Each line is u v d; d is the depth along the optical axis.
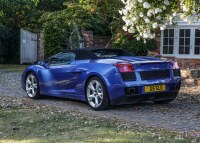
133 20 7.88
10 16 26.55
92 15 17.16
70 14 17.03
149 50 19.11
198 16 8.48
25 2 25.62
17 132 7.19
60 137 6.78
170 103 10.48
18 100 10.89
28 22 27.38
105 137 6.72
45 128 7.47
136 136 6.77
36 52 26.66
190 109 9.59
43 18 18.38
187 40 18.69
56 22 18.89
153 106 10.02
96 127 7.52
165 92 9.59
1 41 25.75
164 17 7.96
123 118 8.50
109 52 10.16
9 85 14.36
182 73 14.41
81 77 9.80
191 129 7.50
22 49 25.92
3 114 8.72
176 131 7.28
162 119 8.44
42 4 27.61
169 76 9.67
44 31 23.09
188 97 11.46
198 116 8.74
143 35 8.09
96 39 23.59
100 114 8.94
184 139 6.59
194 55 18.58
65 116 8.53
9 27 26.59
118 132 7.10
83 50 10.16
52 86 10.72
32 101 10.83
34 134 7.04
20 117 8.42
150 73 9.35
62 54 10.65
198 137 6.79
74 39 20.50
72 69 10.09
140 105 10.14
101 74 9.24
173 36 18.97
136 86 9.09
